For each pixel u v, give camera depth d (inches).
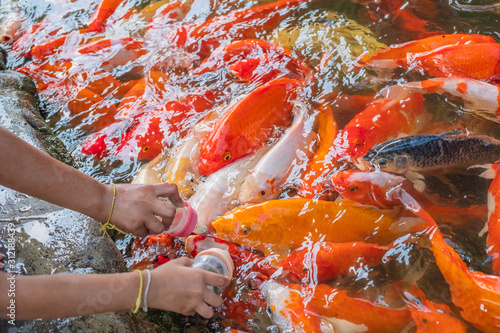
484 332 72.1
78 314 61.0
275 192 98.2
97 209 71.2
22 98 121.0
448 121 105.1
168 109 118.0
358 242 86.1
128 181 105.3
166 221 76.2
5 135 61.7
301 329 73.9
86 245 82.9
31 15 164.6
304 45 132.0
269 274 84.1
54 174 66.4
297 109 110.8
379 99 110.6
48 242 82.3
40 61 144.5
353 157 99.3
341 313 76.0
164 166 107.7
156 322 77.5
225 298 81.8
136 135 112.3
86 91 128.4
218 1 156.9
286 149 101.3
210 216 95.0
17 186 64.2
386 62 121.9
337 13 141.9
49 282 58.5
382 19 137.7
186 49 140.3
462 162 96.5
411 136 98.6
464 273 75.7
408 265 82.2
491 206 87.3
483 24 131.3
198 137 110.3
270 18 143.2
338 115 109.8
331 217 88.7
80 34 152.2
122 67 139.1
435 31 130.9
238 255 87.0
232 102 117.0
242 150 106.0
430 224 84.7
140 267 87.7
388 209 89.6
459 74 116.5
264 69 124.0
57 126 121.0
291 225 89.0
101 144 112.0
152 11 155.5
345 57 125.6
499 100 105.3
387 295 78.5
